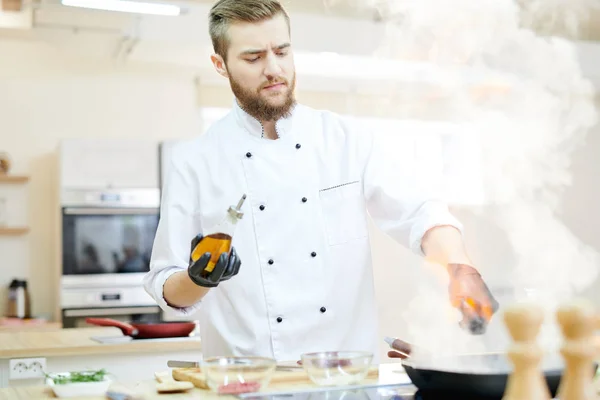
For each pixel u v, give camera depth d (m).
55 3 4.03
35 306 5.57
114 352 2.99
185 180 1.99
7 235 5.55
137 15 4.30
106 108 5.82
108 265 5.10
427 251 1.71
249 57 1.82
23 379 2.90
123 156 5.16
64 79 5.75
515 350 0.92
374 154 2.00
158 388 1.30
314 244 1.92
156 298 1.82
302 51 5.04
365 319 1.95
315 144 2.00
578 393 0.91
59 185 5.06
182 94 5.99
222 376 1.25
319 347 1.89
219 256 1.39
